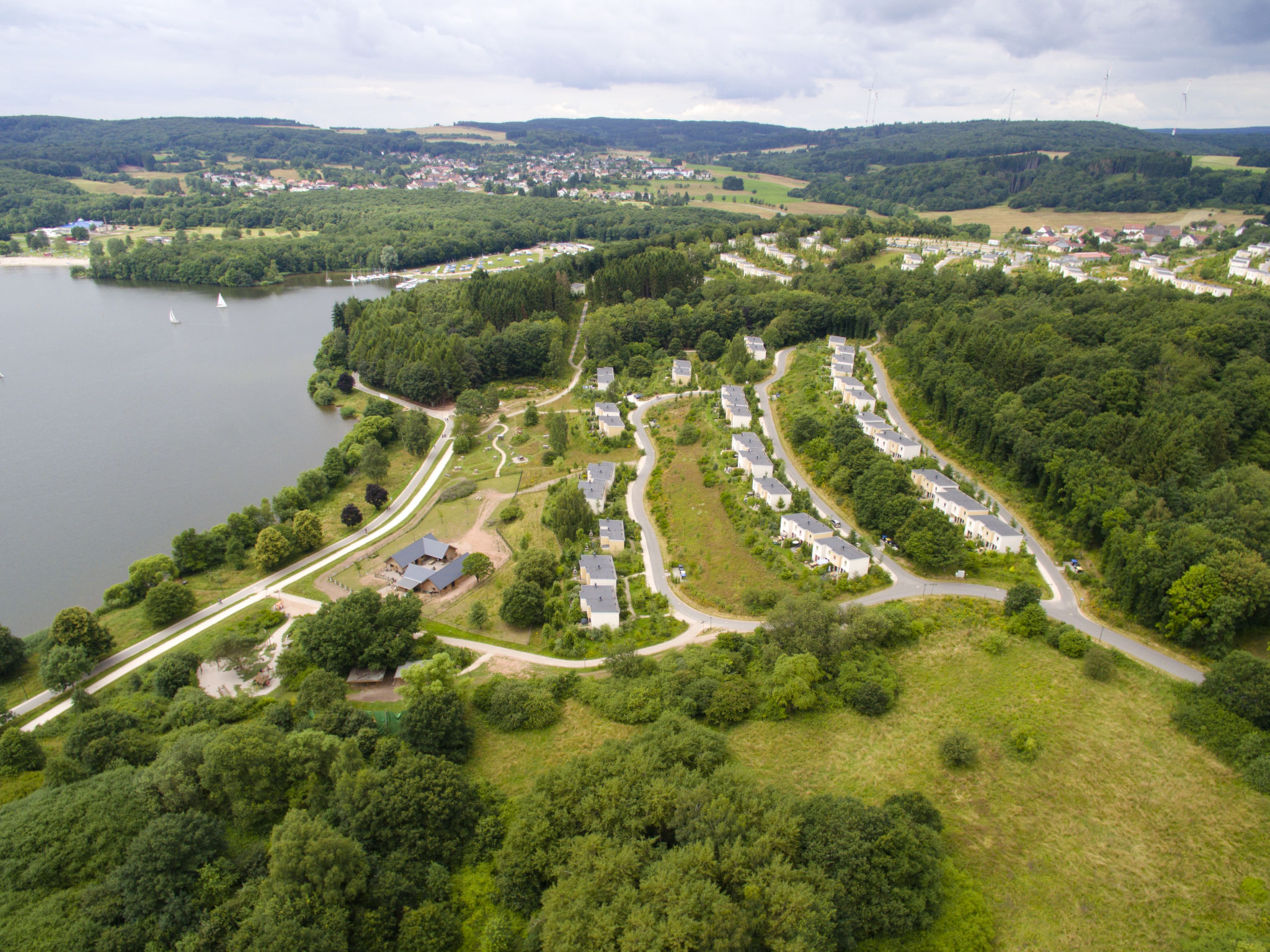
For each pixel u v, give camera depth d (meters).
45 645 153.88
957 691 127.69
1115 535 153.50
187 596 168.62
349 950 90.44
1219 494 157.88
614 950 82.56
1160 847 98.75
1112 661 132.00
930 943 87.06
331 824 104.00
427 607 169.62
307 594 177.25
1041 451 189.12
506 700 129.38
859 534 182.12
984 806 105.50
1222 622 129.00
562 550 189.00
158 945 89.19
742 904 85.81
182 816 101.06
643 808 100.81
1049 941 88.12
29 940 88.38
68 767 114.19
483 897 98.56
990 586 158.00
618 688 133.50
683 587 170.75
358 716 122.19
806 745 118.88
